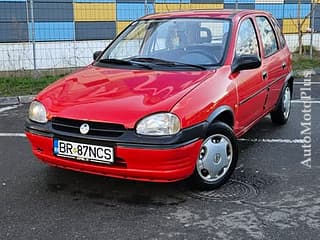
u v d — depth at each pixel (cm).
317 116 732
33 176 476
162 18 560
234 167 455
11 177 474
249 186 447
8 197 423
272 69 587
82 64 1334
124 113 390
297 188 442
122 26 1401
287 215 384
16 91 948
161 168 386
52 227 366
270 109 609
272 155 541
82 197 423
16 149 571
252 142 593
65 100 423
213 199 417
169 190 437
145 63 489
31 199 419
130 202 412
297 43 1614
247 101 502
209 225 368
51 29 1298
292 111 771
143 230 360
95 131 393
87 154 396
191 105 402
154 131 382
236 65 481
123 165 389
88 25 1352
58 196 426
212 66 471
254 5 1551
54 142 411
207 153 429
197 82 433
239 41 514
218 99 432
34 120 432
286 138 612
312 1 1523
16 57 1250
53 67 1256
